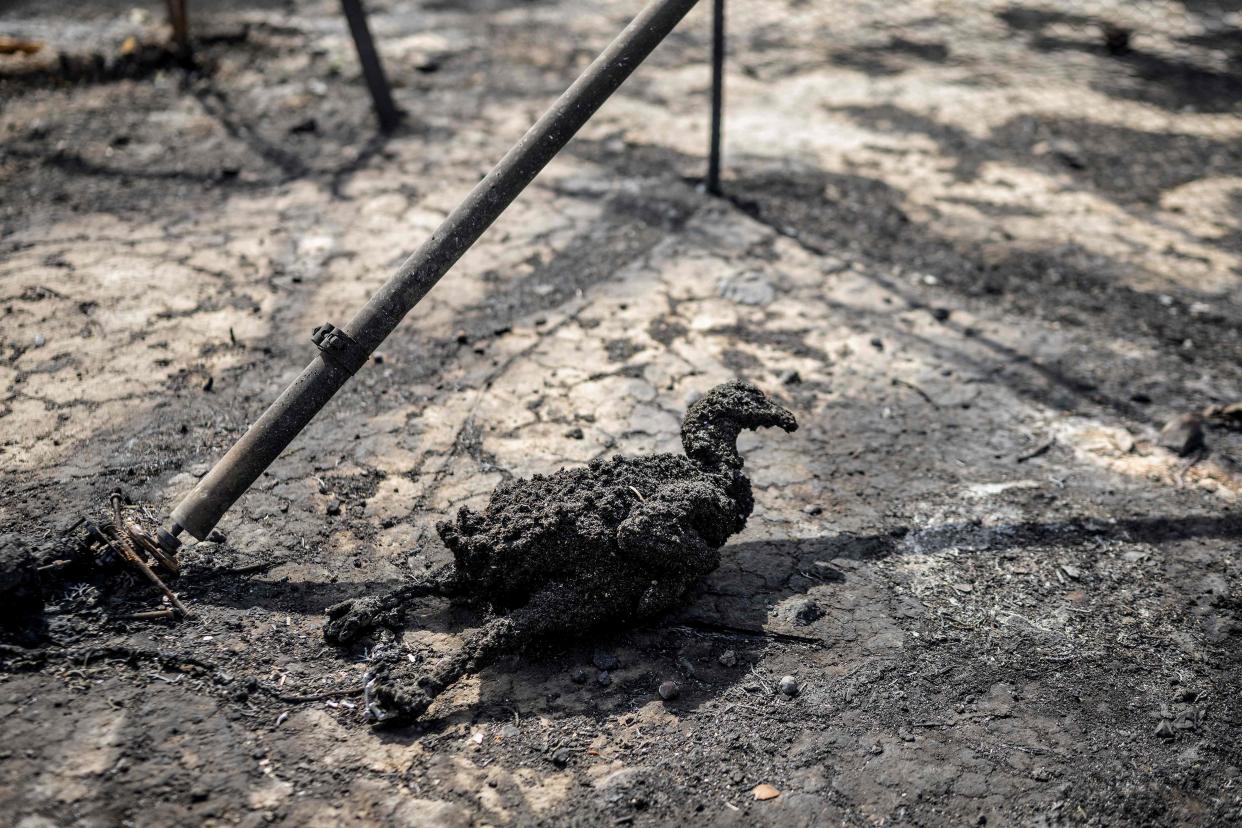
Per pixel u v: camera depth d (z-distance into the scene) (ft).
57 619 8.36
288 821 7.01
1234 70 23.40
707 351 13.14
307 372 8.71
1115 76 23.02
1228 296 15.14
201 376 11.98
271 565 9.32
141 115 18.61
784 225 16.33
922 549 10.14
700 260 15.20
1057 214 17.28
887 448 11.63
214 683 8.02
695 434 9.36
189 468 10.51
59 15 22.00
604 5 25.45
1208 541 10.43
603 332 13.41
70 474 10.20
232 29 21.66
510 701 8.20
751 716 8.17
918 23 25.70
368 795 7.27
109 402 11.36
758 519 10.38
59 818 6.79
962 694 8.49
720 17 15.47
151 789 7.09
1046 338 13.94
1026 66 23.40
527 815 7.24
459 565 8.84
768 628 9.01
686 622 9.03
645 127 19.43
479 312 13.69
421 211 16.02
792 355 13.20
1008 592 9.67
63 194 15.83
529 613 8.25
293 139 18.16
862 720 8.19
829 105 21.01
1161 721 8.35
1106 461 11.66
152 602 8.70
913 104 21.22
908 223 16.71
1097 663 8.89
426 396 11.98
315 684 8.15
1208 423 12.34
